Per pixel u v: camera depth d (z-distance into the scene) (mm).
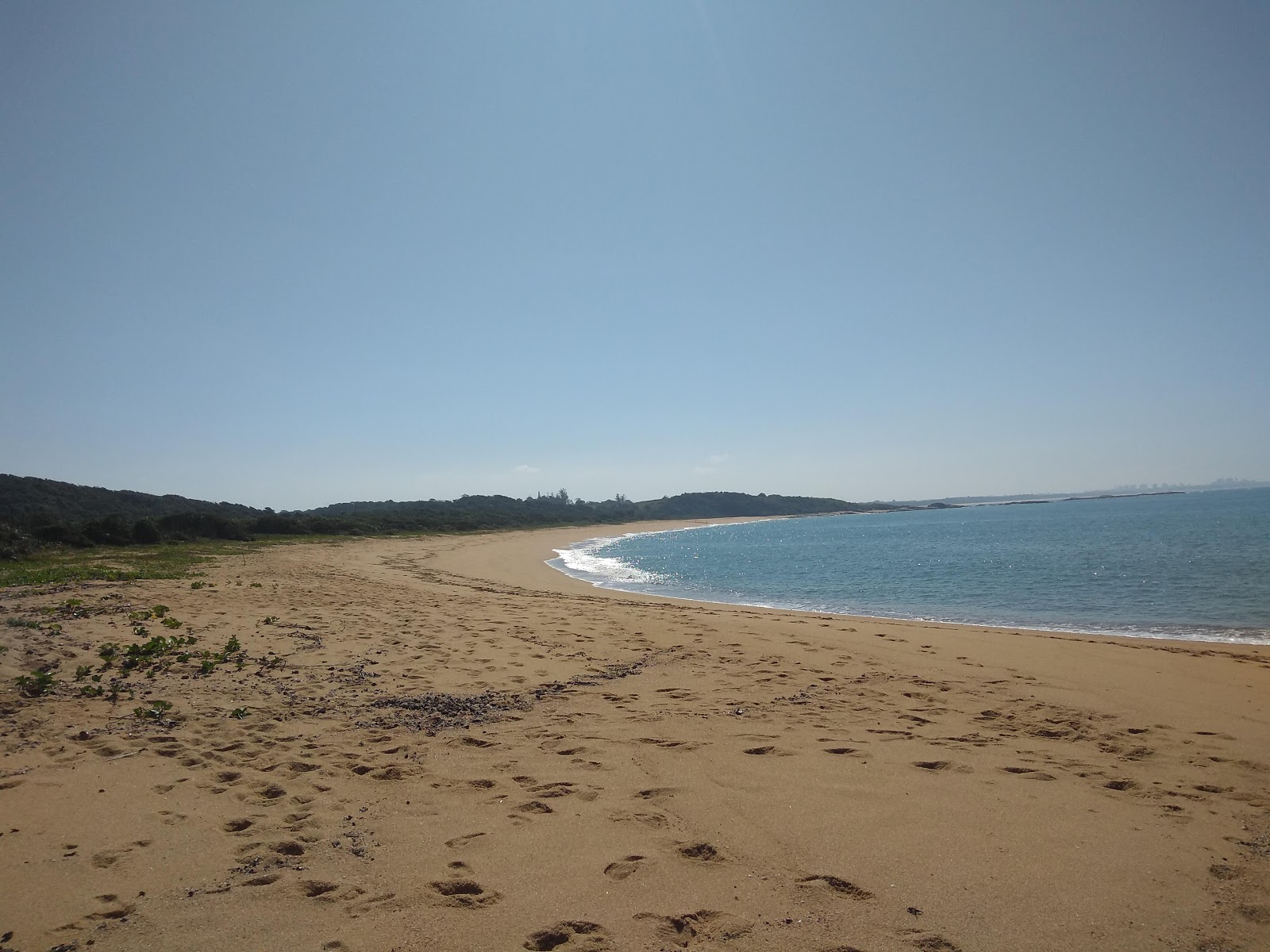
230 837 4055
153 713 6172
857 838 4145
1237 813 4547
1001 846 4055
